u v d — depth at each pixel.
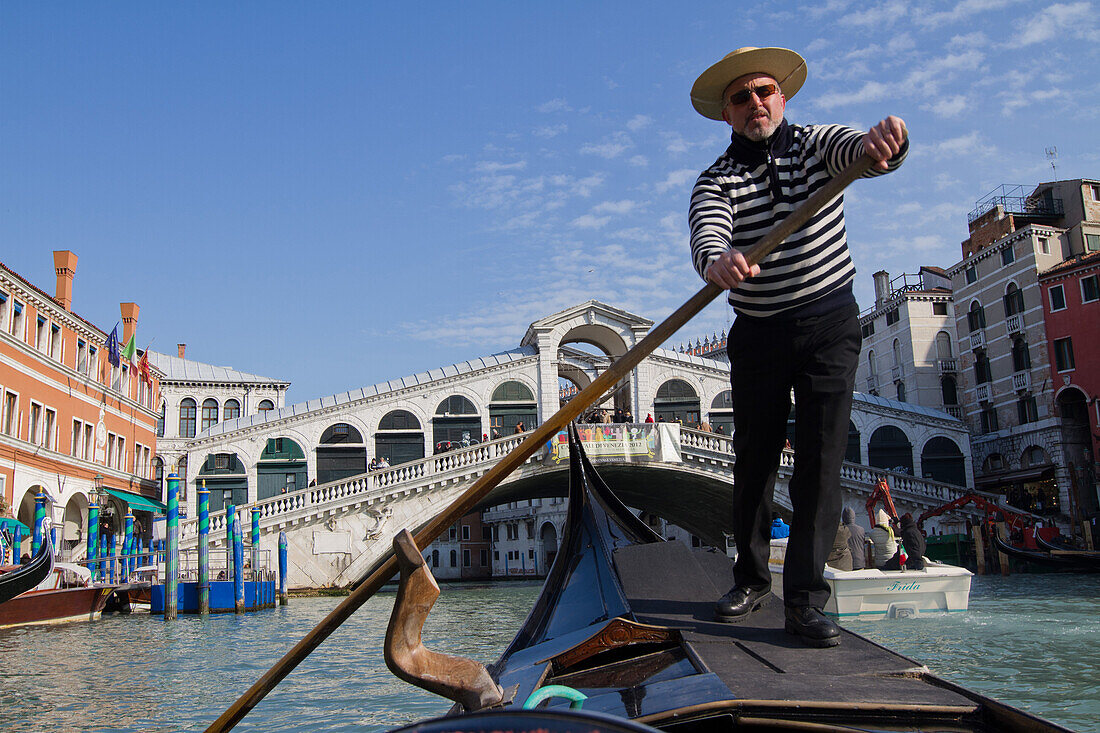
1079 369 31.52
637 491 35.56
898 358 40.94
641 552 4.20
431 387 33.78
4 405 22.98
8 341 23.14
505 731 1.21
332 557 26.70
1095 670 7.17
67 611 16.75
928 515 27.88
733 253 2.59
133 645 12.09
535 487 32.62
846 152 2.83
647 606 3.43
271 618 17.11
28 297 24.66
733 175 3.08
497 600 23.48
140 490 33.25
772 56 3.04
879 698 2.15
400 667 2.18
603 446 28.69
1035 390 33.34
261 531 26.27
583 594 4.34
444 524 2.78
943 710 2.08
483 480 2.78
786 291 3.02
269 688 2.61
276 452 32.41
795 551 2.93
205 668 9.48
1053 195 35.94
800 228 3.02
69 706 7.25
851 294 3.09
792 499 3.04
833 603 11.51
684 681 2.41
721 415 34.94
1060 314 32.28
